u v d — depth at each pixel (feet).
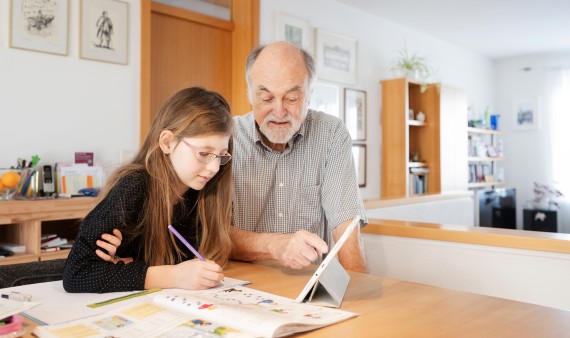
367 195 15.70
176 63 11.32
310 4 13.83
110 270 3.14
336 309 2.76
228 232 4.15
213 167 3.51
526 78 22.61
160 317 2.54
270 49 4.65
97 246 3.25
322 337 2.33
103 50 9.50
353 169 5.19
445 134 16.89
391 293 3.16
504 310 2.78
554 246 4.67
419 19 16.65
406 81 15.70
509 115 23.09
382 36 16.46
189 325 2.40
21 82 8.54
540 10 15.70
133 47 9.97
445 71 19.76
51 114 8.89
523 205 22.72
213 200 4.09
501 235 5.01
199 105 3.50
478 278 5.23
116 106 9.75
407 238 5.82
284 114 4.64
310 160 5.19
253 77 4.70
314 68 5.07
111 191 3.54
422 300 2.99
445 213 12.76
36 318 2.59
